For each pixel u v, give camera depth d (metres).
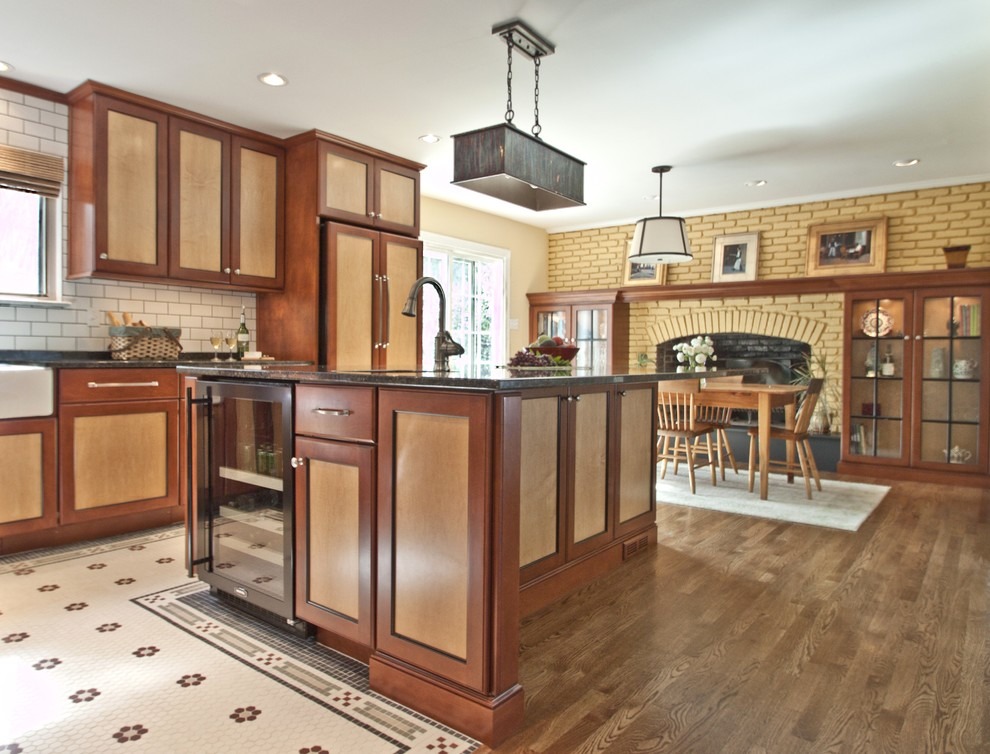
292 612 2.15
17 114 3.42
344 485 1.97
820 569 3.02
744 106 3.81
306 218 4.26
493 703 1.63
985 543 3.45
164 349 3.75
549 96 3.67
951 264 5.05
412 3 2.67
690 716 1.78
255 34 2.94
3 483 2.99
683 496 4.57
